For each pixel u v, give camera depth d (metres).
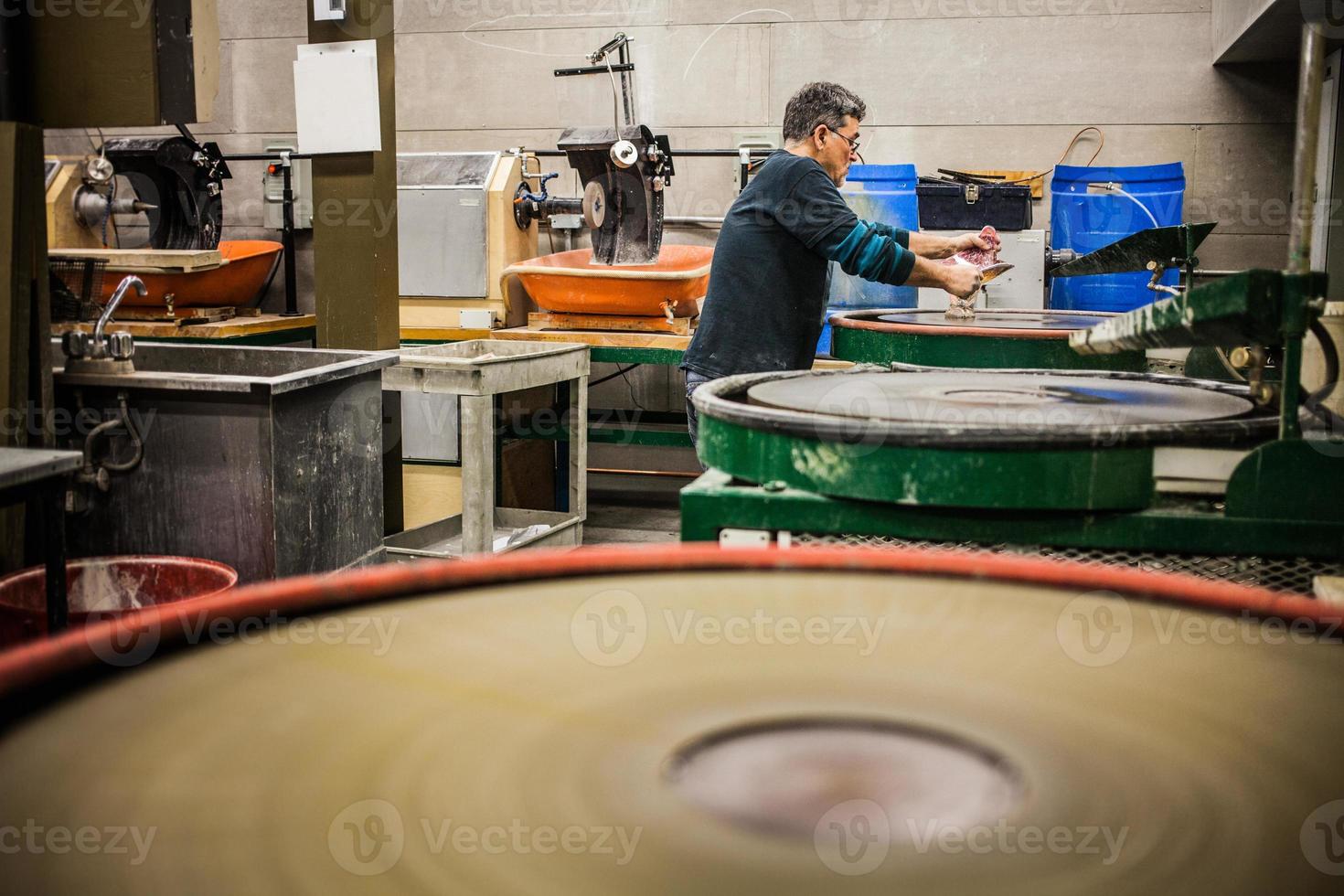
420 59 5.57
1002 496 1.37
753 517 1.48
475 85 5.54
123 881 0.49
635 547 0.99
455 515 4.30
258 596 0.83
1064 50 5.03
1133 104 5.01
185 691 0.71
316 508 2.76
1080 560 1.45
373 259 3.63
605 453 5.77
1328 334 1.47
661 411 5.68
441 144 5.62
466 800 0.58
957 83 5.13
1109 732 0.66
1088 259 3.28
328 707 0.69
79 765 0.61
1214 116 4.95
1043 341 2.85
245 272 4.86
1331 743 0.64
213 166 4.39
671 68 5.35
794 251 3.29
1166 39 4.94
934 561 0.95
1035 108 5.09
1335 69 4.49
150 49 2.45
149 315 4.58
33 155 2.28
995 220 4.38
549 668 0.76
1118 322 1.59
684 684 0.73
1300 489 1.35
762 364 3.33
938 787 0.59
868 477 1.42
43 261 2.35
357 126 3.54
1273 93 4.86
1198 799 0.58
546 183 5.48
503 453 4.72
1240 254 4.99
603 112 5.45
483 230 4.69
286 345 4.95
